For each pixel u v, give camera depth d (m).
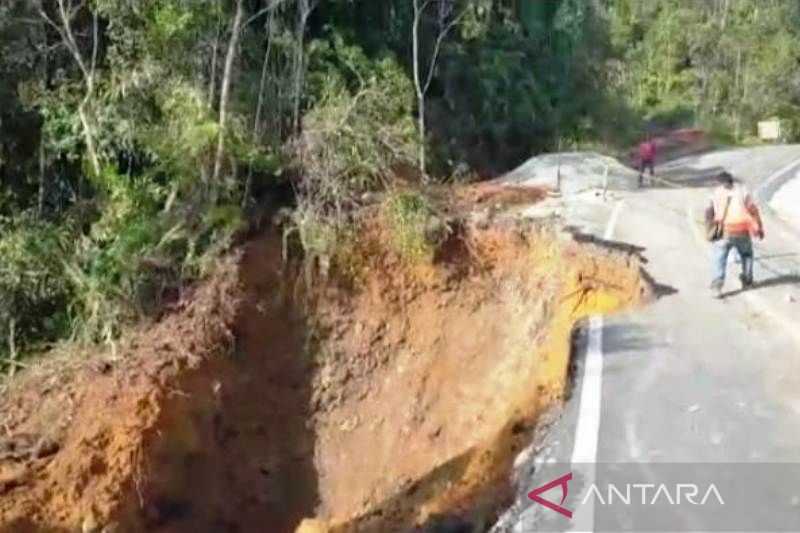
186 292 19.48
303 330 20.78
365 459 19.20
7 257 18.89
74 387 16.91
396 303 21.19
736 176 37.50
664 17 84.81
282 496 18.59
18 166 21.53
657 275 16.92
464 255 21.42
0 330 18.77
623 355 12.52
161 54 21.30
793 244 20.09
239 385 18.92
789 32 80.12
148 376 16.73
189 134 20.56
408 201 21.77
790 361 11.98
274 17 25.12
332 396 20.36
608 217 23.14
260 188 22.70
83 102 20.05
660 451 9.12
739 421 9.88
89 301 18.75
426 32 34.28
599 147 44.25
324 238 20.98
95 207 20.50
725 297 15.41
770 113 73.50
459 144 35.69
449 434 18.39
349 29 29.50
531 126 39.91
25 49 21.19
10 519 14.12
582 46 49.31
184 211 20.47
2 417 16.39
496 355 19.22
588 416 10.22
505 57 39.16
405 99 28.59
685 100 78.69
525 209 24.19
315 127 23.05
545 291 18.77
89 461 15.19
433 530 9.93
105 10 20.47
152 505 15.73
